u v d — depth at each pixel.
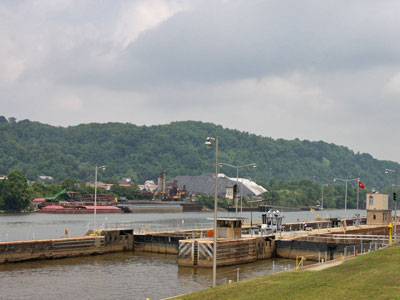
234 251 94.38
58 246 100.75
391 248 73.69
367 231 138.88
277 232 123.75
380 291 43.53
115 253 112.19
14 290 72.88
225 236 99.00
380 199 156.38
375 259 60.47
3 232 158.75
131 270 89.94
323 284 48.44
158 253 113.25
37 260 97.31
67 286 75.94
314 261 100.00
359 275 50.91
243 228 131.38
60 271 87.88
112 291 72.88
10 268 89.31
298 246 103.38
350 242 112.00
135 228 164.88
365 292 43.78
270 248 104.69
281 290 48.62
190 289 74.06
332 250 100.56
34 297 69.06
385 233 150.62
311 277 53.56
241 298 48.50
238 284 56.56
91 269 90.50
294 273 62.03
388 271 51.16
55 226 190.00
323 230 130.25
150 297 69.06
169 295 70.25
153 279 81.44
